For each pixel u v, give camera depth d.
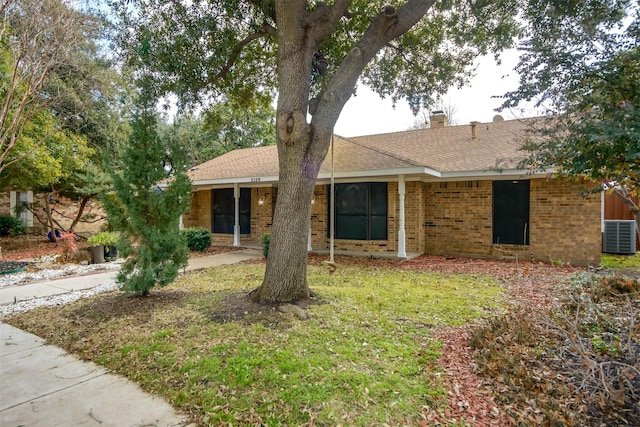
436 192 11.21
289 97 4.95
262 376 3.20
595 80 3.13
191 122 23.78
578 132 3.00
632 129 2.45
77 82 12.44
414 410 2.74
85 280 7.89
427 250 11.37
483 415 2.68
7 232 15.48
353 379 3.14
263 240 11.02
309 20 5.11
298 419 2.65
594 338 3.89
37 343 4.33
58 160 11.78
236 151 17.02
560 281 6.91
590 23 3.13
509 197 10.23
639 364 3.03
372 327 4.36
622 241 10.76
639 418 2.57
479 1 6.37
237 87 8.12
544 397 2.86
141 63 6.59
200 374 3.30
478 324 4.55
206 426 2.65
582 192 4.36
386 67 8.38
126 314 5.03
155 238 5.48
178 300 5.56
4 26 8.71
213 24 6.30
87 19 9.30
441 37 7.58
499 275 7.83
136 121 5.57
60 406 2.95
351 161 10.20
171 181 5.99
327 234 11.97
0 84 9.69
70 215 17.02
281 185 5.13
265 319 4.45
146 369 3.52
